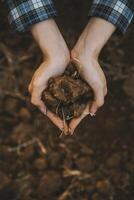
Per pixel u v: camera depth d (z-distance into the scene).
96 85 0.73
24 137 1.22
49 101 0.74
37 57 1.28
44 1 0.72
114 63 1.25
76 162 1.19
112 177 1.17
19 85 1.26
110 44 1.27
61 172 1.19
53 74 0.73
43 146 1.21
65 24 1.23
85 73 0.73
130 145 1.20
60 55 0.72
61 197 1.17
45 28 0.72
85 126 1.21
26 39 1.29
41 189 1.16
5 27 1.29
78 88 0.72
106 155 1.20
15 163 1.21
